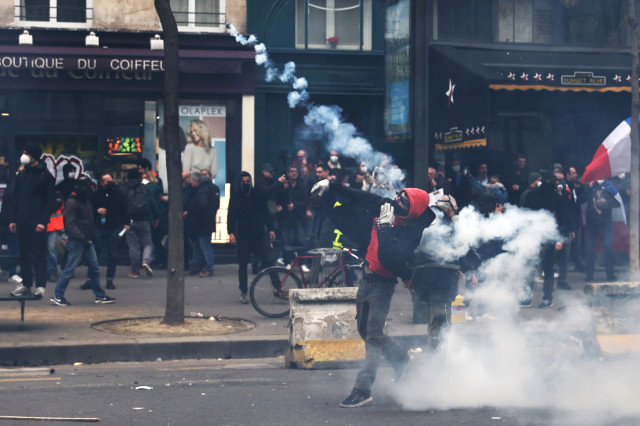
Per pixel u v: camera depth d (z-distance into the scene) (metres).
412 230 6.41
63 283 11.34
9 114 16.28
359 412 6.14
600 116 18.02
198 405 6.40
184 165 16.81
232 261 16.84
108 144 16.59
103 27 16.50
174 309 9.91
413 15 10.64
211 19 16.95
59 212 13.93
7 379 7.58
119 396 6.74
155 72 16.50
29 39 15.98
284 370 8.12
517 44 17.61
